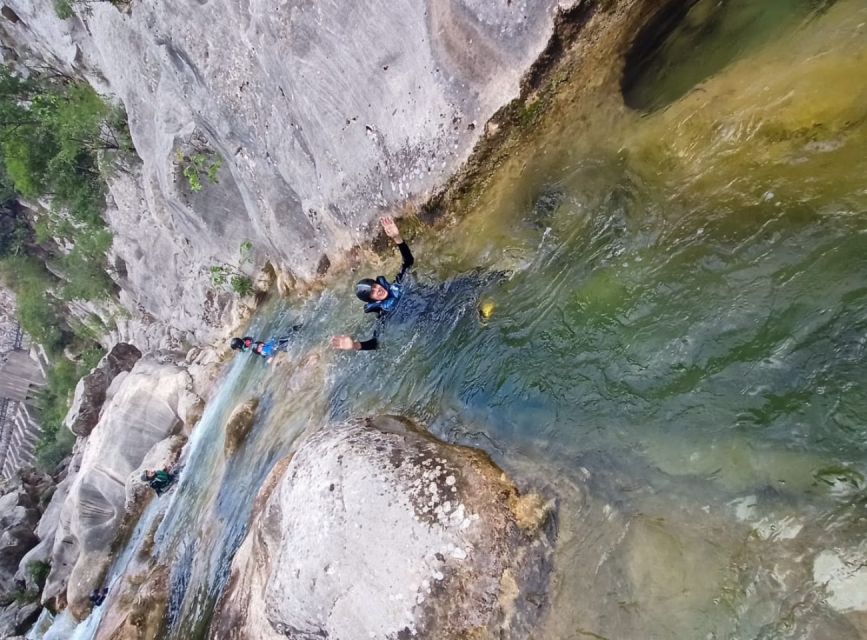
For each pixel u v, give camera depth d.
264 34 7.99
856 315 3.33
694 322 4.04
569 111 5.61
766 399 3.51
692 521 3.50
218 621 5.73
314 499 4.55
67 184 19.45
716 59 4.42
